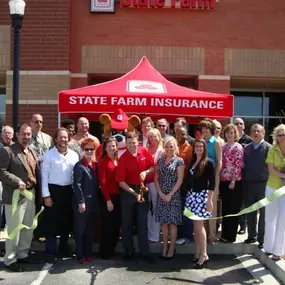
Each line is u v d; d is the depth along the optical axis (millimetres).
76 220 6070
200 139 5980
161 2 10219
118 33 10281
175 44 10305
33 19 10078
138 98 7047
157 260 6367
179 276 5707
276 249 5840
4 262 5910
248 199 6574
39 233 6430
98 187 6305
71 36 10266
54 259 6137
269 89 12445
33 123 7109
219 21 10352
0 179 5809
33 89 10062
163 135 7156
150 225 6715
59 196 6094
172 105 7113
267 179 6453
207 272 5879
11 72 10125
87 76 10312
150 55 10281
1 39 10156
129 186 6148
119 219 6395
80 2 10305
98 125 11164
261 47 10406
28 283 5363
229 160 6621
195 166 6012
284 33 10438
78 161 6156
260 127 6539
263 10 10414
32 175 5977
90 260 6254
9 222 5801
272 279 5617
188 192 6117
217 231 7355
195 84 10773
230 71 10344
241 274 5816
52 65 10062
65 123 7750
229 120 10633
